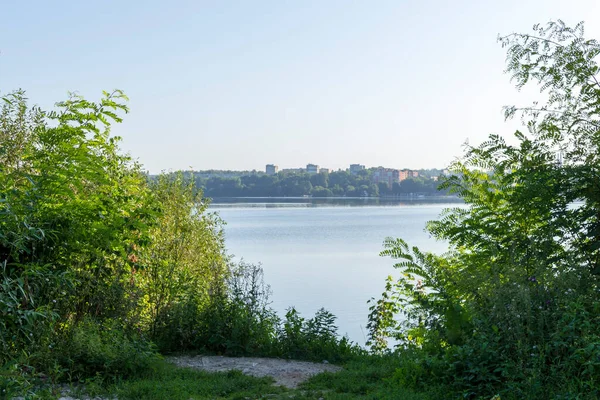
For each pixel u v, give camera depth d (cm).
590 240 765
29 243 780
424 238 5547
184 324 993
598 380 572
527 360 620
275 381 798
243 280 1077
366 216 11669
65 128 867
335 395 679
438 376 677
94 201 902
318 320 1011
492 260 838
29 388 604
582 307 624
